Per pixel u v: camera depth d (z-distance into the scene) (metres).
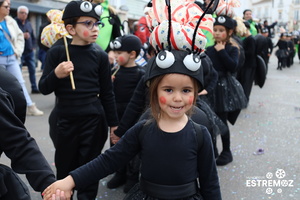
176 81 1.55
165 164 1.60
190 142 1.62
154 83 1.61
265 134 4.91
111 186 3.25
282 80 11.24
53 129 2.70
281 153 4.11
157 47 1.64
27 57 7.71
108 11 4.21
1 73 1.60
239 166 3.72
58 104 2.63
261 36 6.15
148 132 1.65
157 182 1.62
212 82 3.22
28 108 5.91
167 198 1.60
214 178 1.69
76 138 2.61
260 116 6.04
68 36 2.84
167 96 1.57
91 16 2.47
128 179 3.12
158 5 1.83
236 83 3.76
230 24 3.48
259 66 5.86
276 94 8.41
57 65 2.59
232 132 5.02
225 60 3.52
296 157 3.97
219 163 3.75
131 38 3.24
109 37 4.14
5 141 1.47
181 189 1.61
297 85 10.03
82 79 2.54
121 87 3.28
